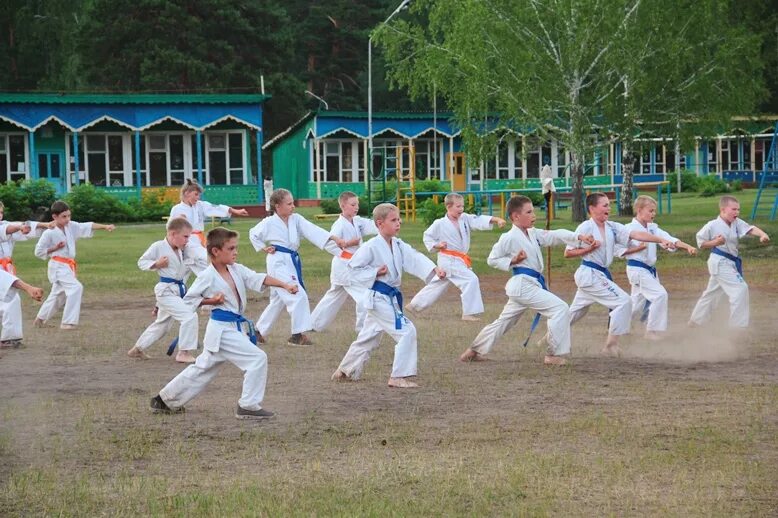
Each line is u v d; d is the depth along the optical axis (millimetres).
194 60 62281
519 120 35969
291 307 14148
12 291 13859
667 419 9078
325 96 75375
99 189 46969
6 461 8008
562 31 35281
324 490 7090
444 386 10852
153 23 64125
